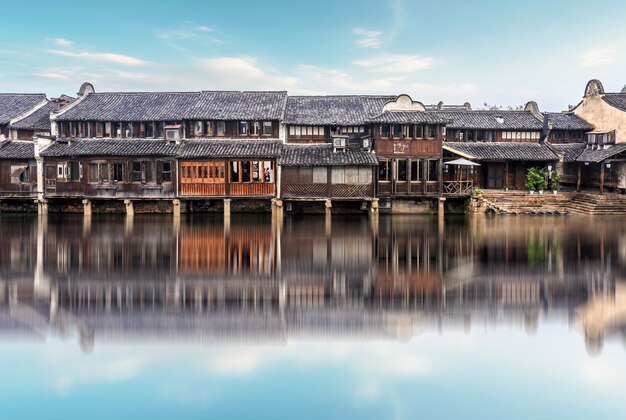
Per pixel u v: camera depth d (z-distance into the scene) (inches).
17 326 555.2
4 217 1417.3
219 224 1262.3
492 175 1642.5
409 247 947.3
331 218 1376.7
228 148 1419.8
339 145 1433.3
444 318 573.9
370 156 1393.9
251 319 574.2
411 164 1412.4
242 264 815.7
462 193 1433.3
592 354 488.1
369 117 1502.2
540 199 1473.9
